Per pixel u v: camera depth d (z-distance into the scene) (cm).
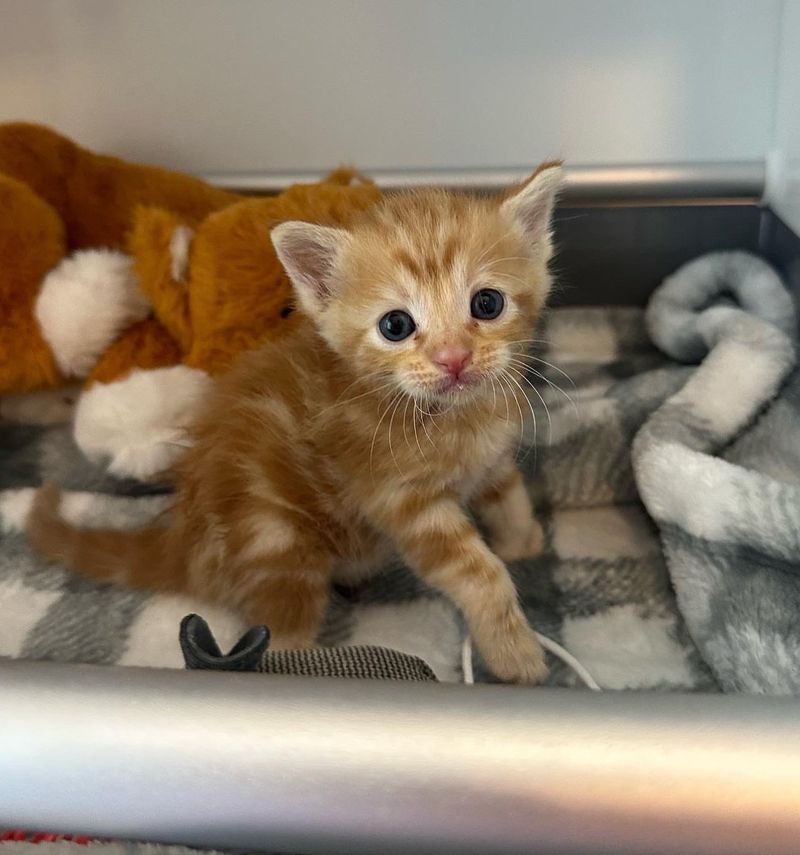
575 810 11
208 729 12
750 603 21
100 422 29
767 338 29
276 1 35
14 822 13
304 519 24
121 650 23
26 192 30
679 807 11
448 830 12
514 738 12
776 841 11
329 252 23
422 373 21
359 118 38
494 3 35
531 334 24
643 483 24
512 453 26
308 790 12
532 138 37
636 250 37
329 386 24
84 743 12
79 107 38
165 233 29
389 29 36
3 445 32
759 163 36
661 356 35
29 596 25
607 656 22
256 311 28
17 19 36
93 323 30
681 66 36
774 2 34
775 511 21
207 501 24
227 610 24
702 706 12
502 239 22
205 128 38
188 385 29
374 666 18
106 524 28
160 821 12
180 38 36
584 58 36
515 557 26
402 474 23
